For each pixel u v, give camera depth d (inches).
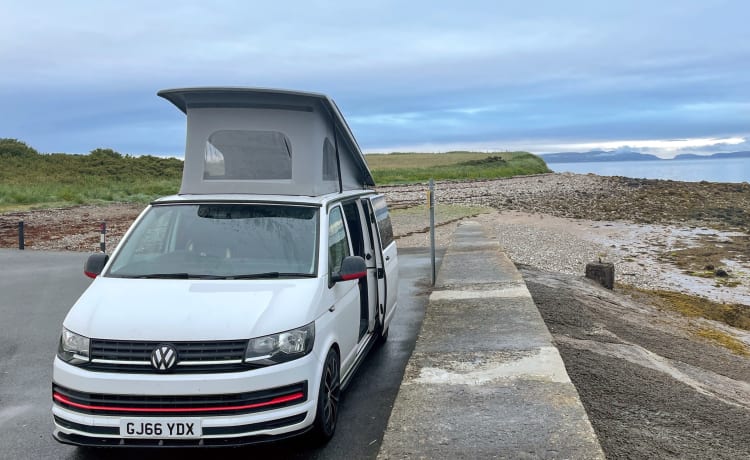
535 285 474.6
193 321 174.7
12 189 1593.3
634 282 702.5
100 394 168.7
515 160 4015.8
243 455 191.8
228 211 226.4
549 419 187.5
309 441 193.8
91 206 1422.2
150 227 224.4
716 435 210.7
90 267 215.5
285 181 239.9
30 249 777.6
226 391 167.3
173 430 167.3
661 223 1299.2
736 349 446.9
